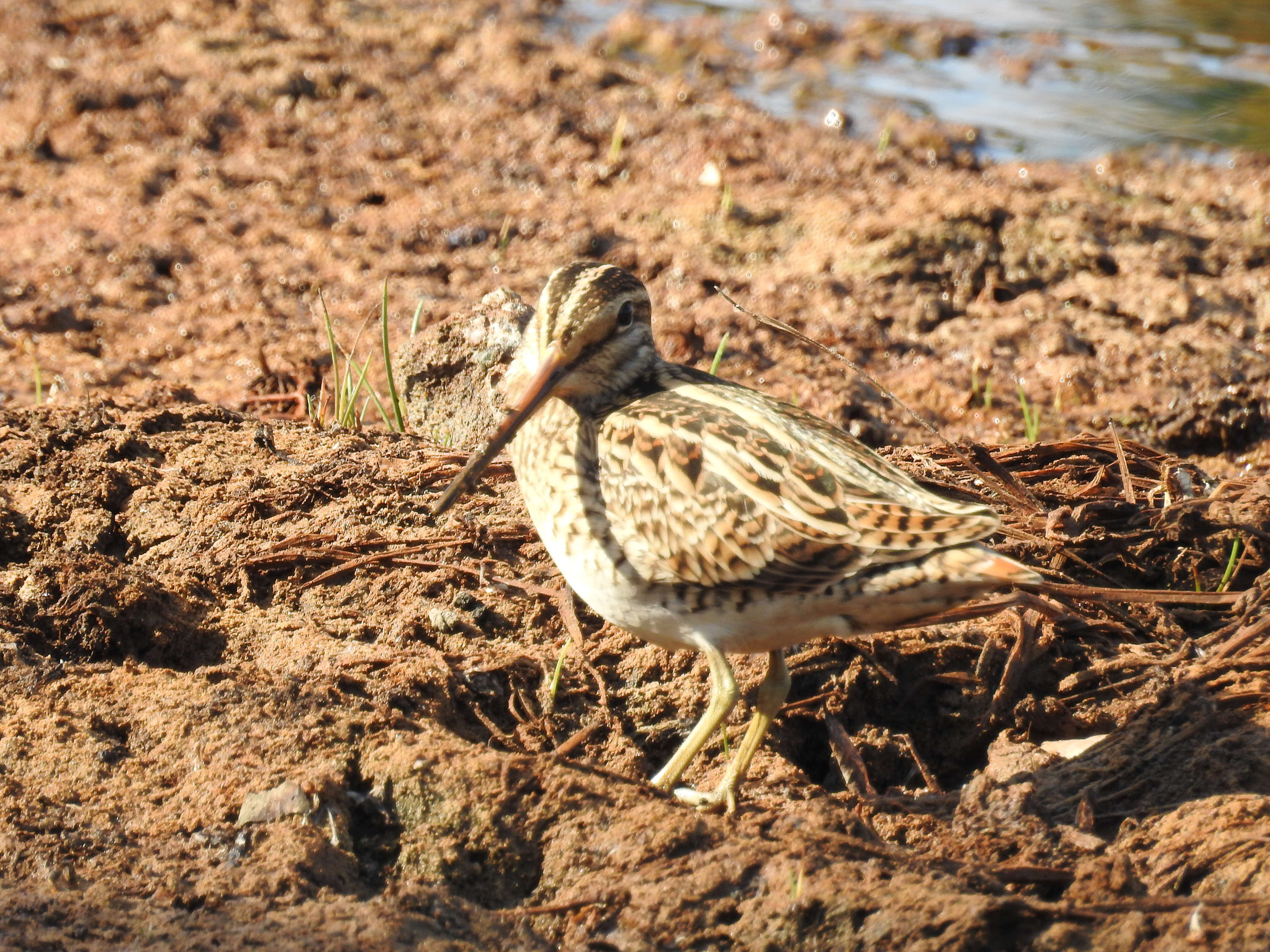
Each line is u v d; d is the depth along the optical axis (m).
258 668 9.62
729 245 18.42
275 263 17.92
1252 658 9.68
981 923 7.07
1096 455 12.56
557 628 10.48
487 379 13.71
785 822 8.17
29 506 11.60
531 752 9.20
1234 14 26.09
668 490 8.55
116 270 17.70
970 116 22.02
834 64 23.94
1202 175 19.97
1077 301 17.14
